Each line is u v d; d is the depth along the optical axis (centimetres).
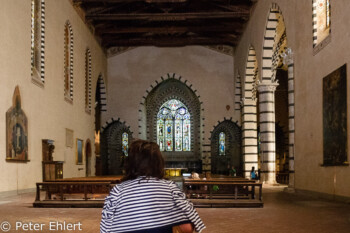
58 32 2111
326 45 1321
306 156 1534
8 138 1462
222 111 3403
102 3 2645
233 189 1324
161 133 3969
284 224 837
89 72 2855
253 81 2838
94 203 1158
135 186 246
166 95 3984
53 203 1162
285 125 3547
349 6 1146
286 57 1742
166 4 2706
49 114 1953
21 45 1605
